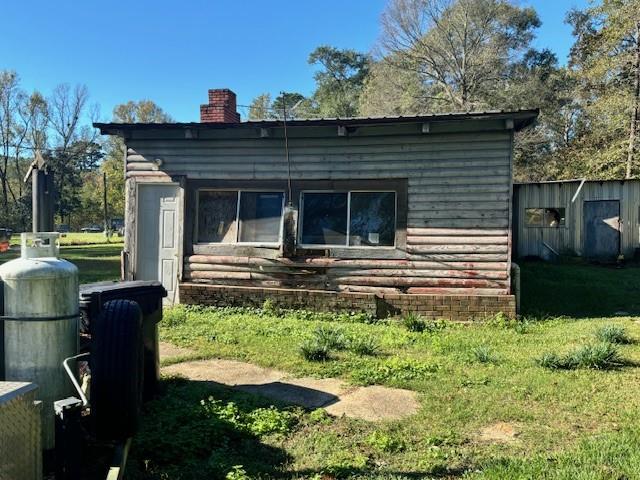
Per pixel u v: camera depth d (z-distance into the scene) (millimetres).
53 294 3180
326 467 3504
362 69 56438
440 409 4664
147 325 4766
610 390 5105
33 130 54781
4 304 3137
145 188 10664
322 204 10000
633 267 15734
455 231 9359
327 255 9820
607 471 3354
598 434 4062
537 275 13703
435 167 9430
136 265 10602
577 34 32812
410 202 9539
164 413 4352
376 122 9266
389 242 9719
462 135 9305
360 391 5266
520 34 37250
